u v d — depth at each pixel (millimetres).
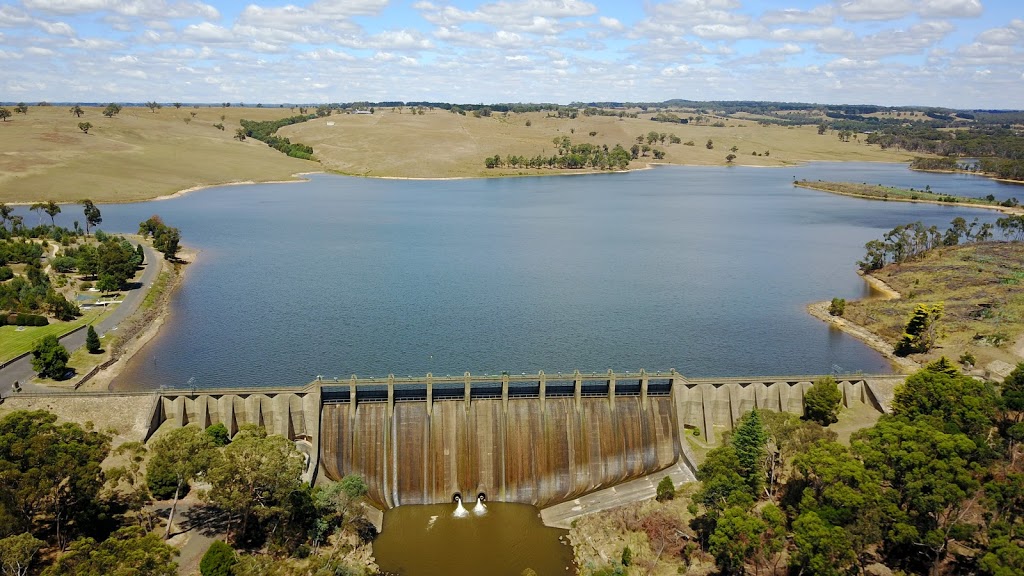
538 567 103625
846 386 138000
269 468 94125
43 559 86875
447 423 124750
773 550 89812
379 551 106812
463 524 114375
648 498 118375
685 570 98750
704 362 169875
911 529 84688
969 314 190125
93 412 122500
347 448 122625
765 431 111562
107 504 101750
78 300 195875
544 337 184125
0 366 144000
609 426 127625
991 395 116188
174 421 124312
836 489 88250
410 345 176875
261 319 195125
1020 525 83000
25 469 85250
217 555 84688
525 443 124750
